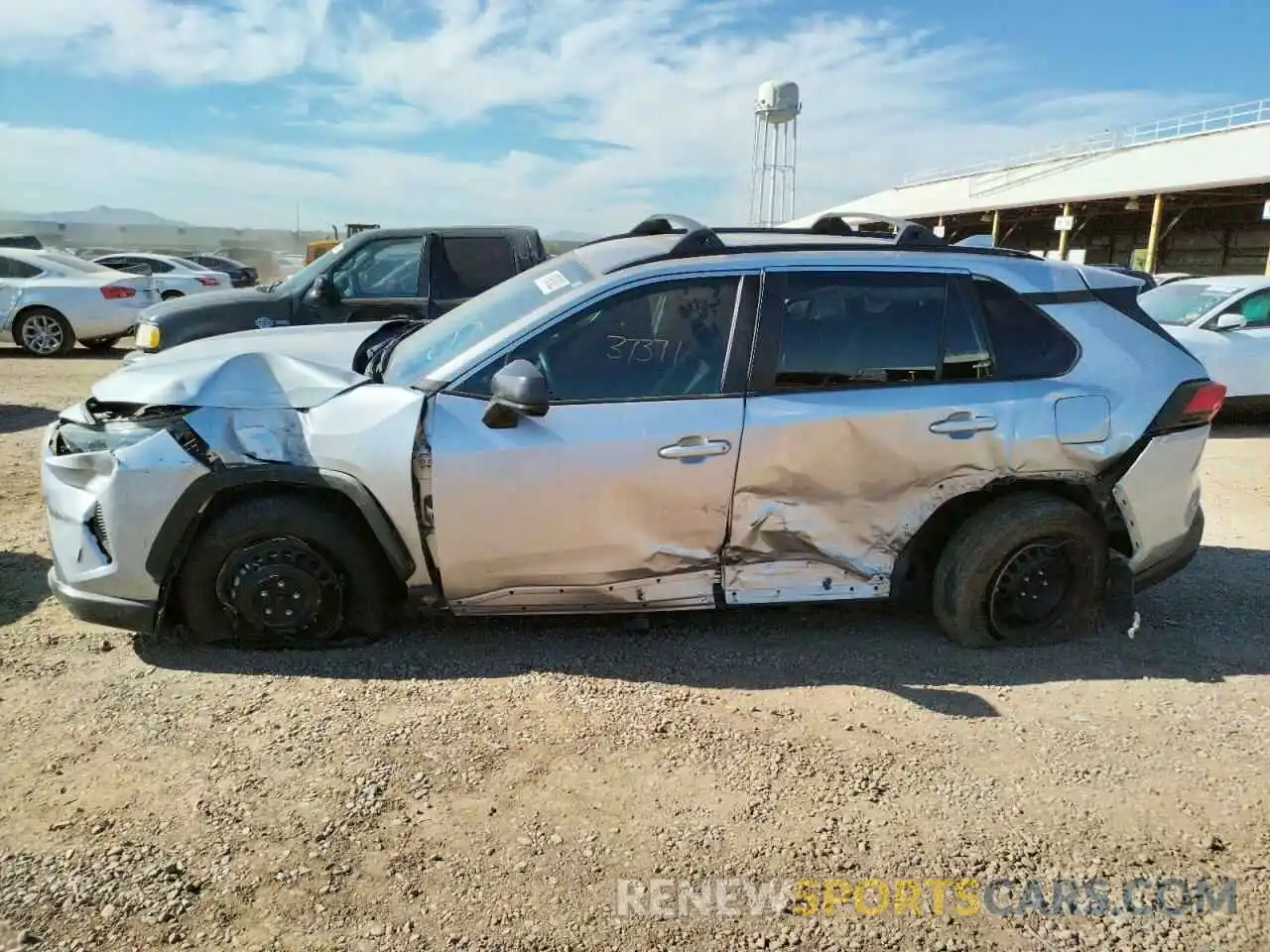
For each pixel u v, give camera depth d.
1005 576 3.86
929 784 2.94
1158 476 3.85
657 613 4.23
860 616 4.27
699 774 2.97
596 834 2.66
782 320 3.64
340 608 3.66
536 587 3.64
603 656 3.77
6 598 4.19
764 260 3.70
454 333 3.88
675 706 3.38
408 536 3.49
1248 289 9.86
